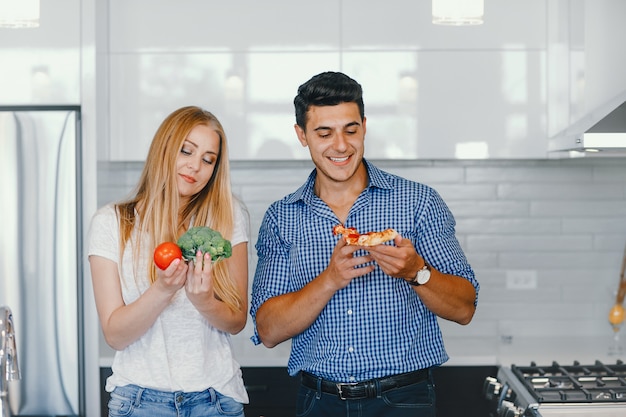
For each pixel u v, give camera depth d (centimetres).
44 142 329
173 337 215
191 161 218
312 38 360
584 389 278
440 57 359
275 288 239
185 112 221
